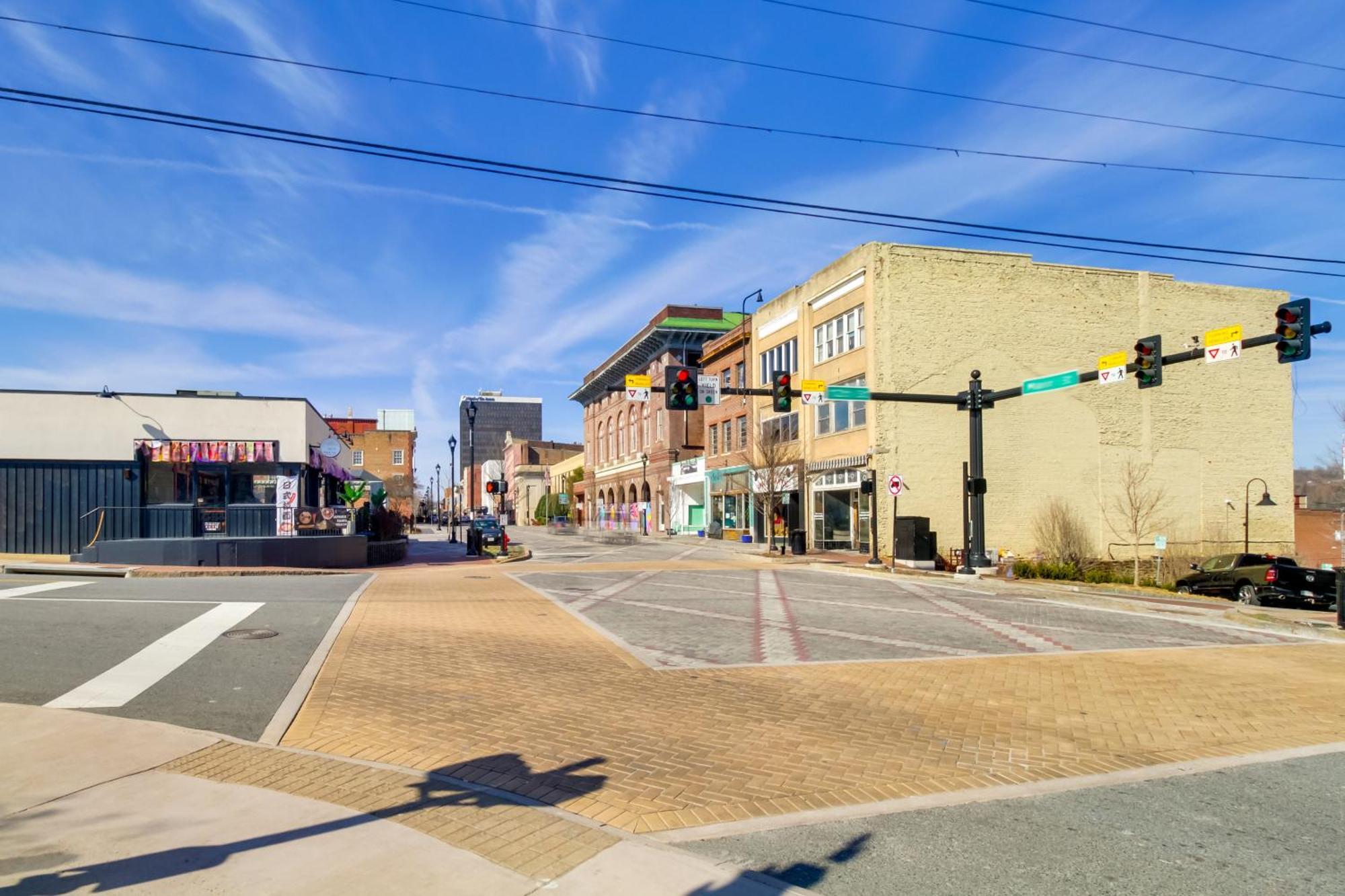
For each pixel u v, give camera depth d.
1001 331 29.81
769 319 38.44
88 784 5.17
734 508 42.91
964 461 28.28
